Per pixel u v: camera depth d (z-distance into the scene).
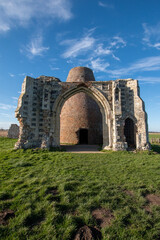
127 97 15.78
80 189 5.59
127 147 14.70
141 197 5.12
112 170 7.92
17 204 4.62
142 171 7.84
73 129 23.12
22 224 3.71
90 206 4.56
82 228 3.58
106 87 16.33
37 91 15.34
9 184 5.97
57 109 16.27
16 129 24.92
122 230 3.60
